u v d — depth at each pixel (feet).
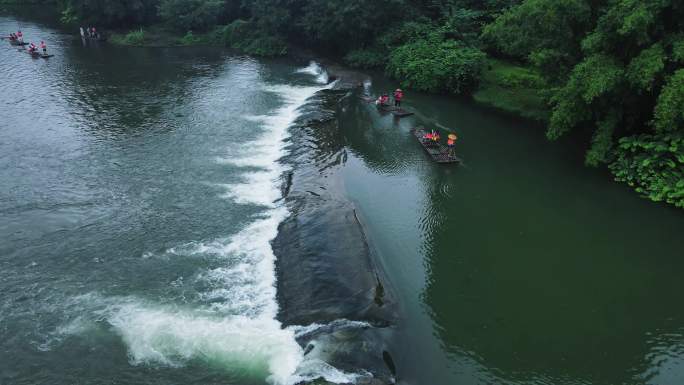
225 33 225.76
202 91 146.82
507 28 106.83
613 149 91.04
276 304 57.72
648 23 74.23
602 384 46.96
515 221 74.74
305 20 194.90
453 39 152.25
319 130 109.09
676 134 80.12
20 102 130.93
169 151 102.01
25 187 86.02
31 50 184.75
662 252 67.87
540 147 102.06
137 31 231.71
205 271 64.28
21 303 58.44
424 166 92.48
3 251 68.23
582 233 71.87
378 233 70.28
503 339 52.16
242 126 117.19
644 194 82.38
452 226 73.05
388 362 47.60
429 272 62.64
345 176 87.04
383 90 144.25
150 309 57.26
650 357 50.29
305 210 73.26
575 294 59.47
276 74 172.55
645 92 83.97
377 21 174.81
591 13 87.40
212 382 46.62
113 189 86.07
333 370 46.01
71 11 243.60
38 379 47.88
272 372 47.39
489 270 63.41
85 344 52.06
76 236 72.13
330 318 52.65
